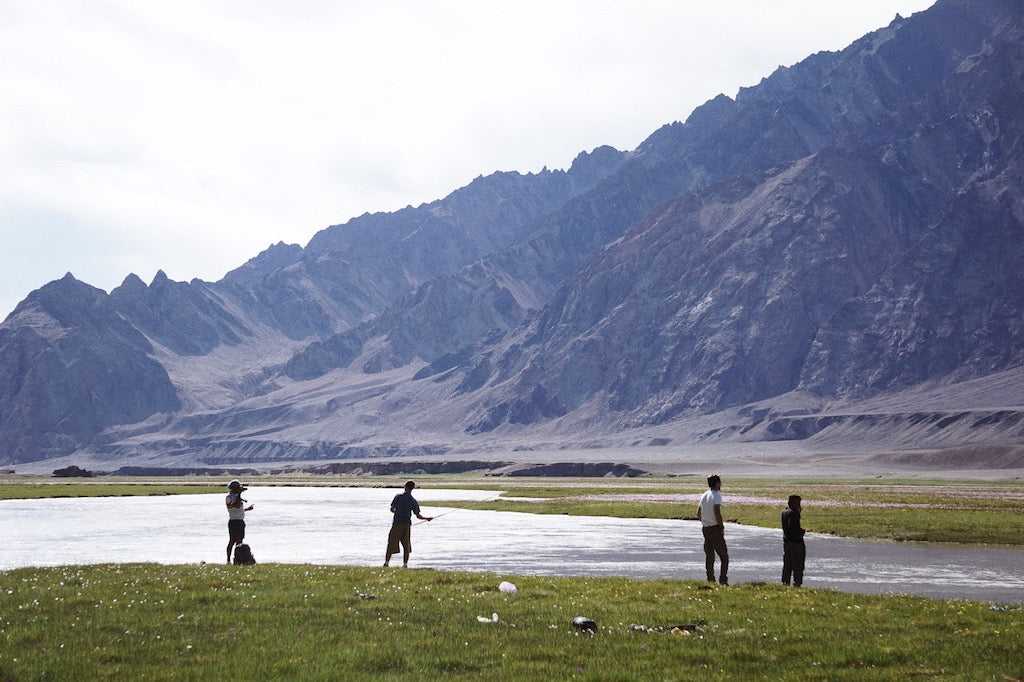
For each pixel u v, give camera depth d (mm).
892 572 36781
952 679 16953
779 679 16984
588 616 22297
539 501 96438
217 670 16938
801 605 24047
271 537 53656
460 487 153750
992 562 40719
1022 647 19328
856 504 83500
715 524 28969
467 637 19875
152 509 85750
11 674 16562
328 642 19250
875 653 18781
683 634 20422
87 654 17984
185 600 23484
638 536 54500
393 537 34594
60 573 28609
